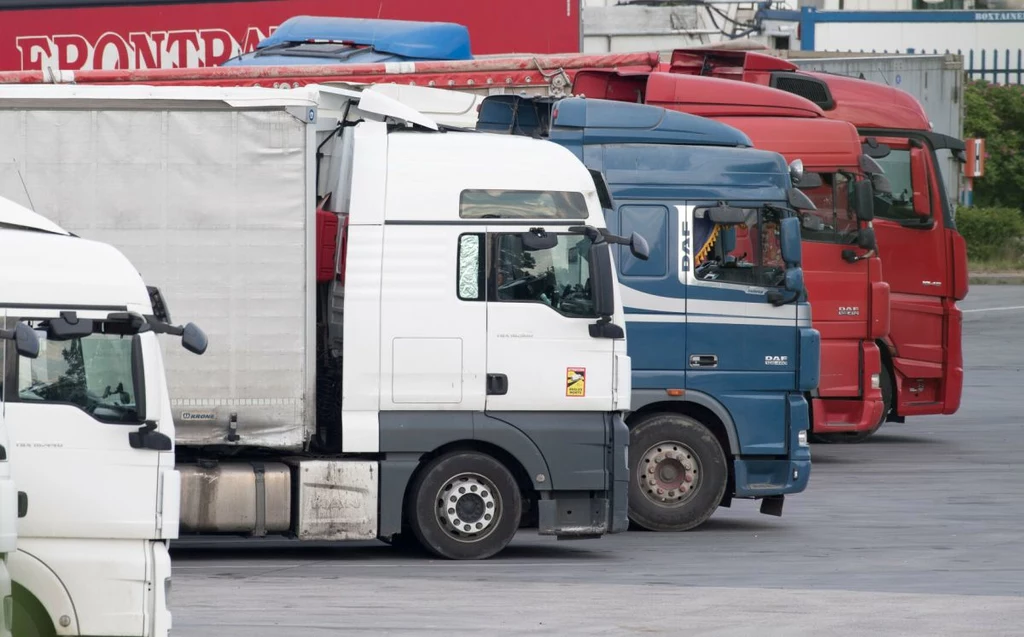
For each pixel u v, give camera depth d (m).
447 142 45.66
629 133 52.38
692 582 42.66
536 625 36.53
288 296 44.50
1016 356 110.94
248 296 44.44
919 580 43.19
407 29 68.88
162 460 32.50
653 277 51.69
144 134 44.09
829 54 107.50
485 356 45.09
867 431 71.50
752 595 40.62
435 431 44.94
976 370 104.31
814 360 52.50
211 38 78.19
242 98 44.28
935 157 74.12
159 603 32.19
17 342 29.36
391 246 44.78
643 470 52.09
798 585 42.25
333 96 47.28
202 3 78.00
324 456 45.44
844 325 65.62
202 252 44.28
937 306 74.44
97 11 78.00
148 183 44.09
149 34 78.06
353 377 44.62
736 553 47.97
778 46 174.88
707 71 71.81
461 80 66.69
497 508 45.78
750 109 63.53
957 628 36.72
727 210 51.72
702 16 163.75
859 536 51.28
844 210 65.12
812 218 63.75
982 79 198.12
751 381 52.25
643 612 38.22
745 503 60.56
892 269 73.75
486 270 45.16
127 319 32.31
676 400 51.81
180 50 78.12
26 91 43.53
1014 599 40.28
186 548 49.25
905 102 73.94
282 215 44.47
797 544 49.69
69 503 31.98
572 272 45.66
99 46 78.19
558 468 45.62
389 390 44.75
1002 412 86.75
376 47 68.56
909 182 73.81
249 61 68.81
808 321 52.66
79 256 32.59
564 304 45.53
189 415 44.22
